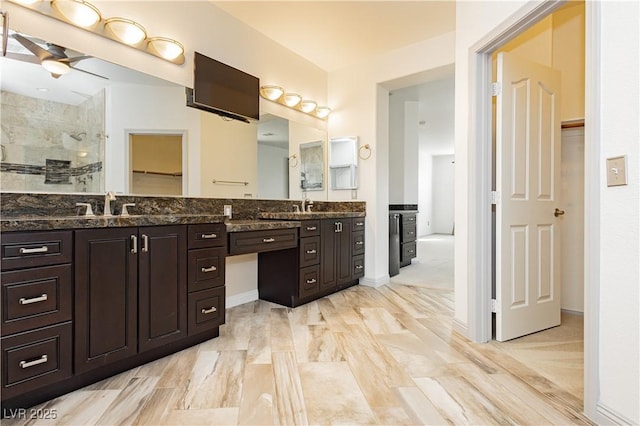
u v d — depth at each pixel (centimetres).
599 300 138
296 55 364
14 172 177
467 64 228
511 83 225
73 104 198
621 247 129
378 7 280
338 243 345
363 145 387
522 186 231
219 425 136
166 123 245
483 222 221
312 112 388
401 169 539
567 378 174
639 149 122
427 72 342
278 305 307
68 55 195
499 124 221
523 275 232
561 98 278
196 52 259
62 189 194
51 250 148
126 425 136
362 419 140
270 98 332
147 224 183
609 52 133
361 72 387
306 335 233
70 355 155
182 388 164
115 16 215
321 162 403
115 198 215
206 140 272
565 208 289
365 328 247
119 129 218
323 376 176
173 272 197
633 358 125
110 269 169
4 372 136
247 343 219
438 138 820
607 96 134
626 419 127
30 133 182
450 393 160
